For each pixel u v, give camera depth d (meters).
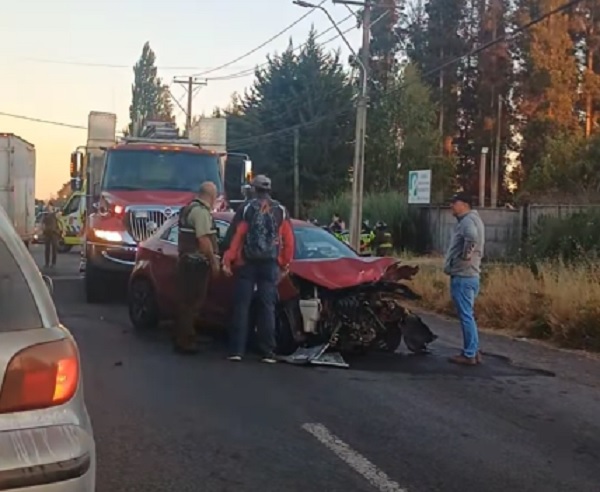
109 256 15.23
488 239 31.89
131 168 16.44
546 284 14.55
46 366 3.77
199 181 16.59
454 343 12.05
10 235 4.03
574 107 57.16
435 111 60.94
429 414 7.88
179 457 6.43
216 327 11.28
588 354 11.60
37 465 3.65
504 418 7.84
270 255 9.98
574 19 57.44
